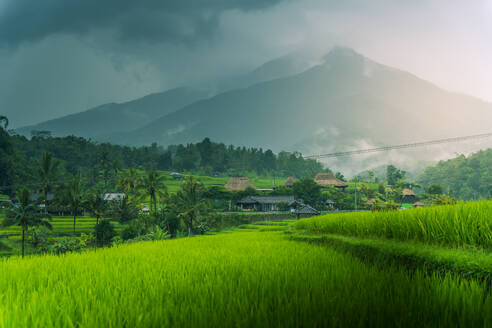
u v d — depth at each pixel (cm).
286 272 736
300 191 11362
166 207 7006
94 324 448
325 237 1480
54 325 468
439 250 771
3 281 793
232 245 1608
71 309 528
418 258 778
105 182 12331
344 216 1677
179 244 1786
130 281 736
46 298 589
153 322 436
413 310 445
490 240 758
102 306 527
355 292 535
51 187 7950
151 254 1278
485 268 598
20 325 463
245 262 954
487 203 952
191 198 6638
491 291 518
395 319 393
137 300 564
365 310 434
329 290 572
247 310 462
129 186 8412
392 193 14075
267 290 598
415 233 980
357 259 986
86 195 6494
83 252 1433
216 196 11069
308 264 884
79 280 761
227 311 461
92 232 6191
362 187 13500
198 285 652
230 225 8519
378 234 1212
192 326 411
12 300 598
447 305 442
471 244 794
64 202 6812
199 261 1009
